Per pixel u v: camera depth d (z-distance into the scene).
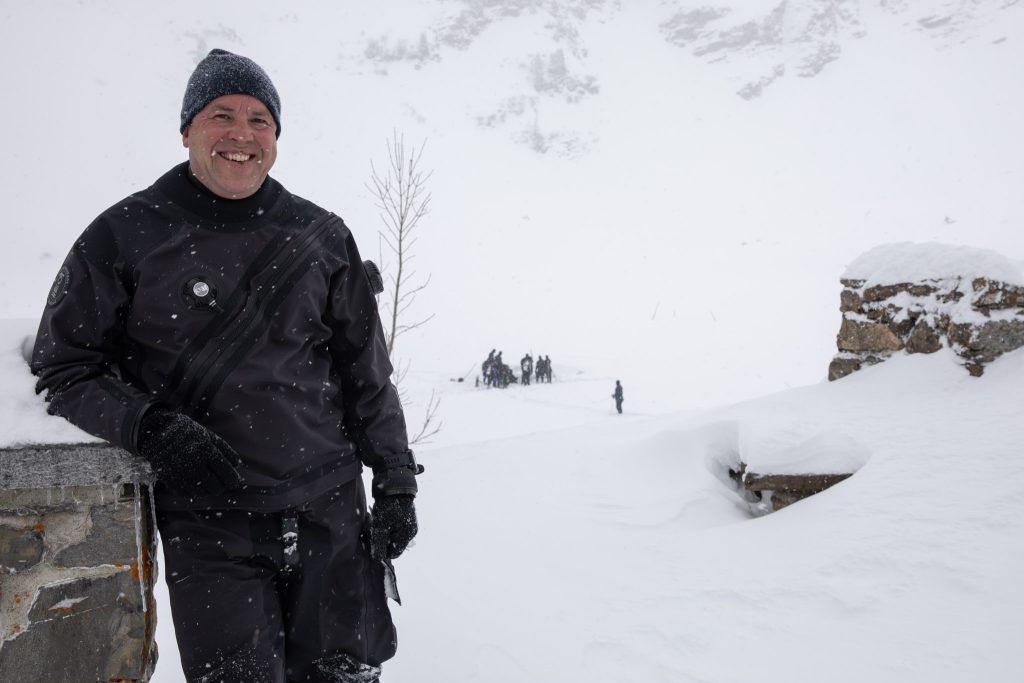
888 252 6.97
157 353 1.62
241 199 1.70
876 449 4.58
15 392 1.60
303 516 1.72
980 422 4.71
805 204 106.62
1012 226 74.38
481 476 6.08
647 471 5.43
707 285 60.94
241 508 1.63
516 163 135.12
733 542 3.97
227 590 1.61
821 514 3.95
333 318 1.84
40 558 1.63
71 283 1.56
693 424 6.32
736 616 3.11
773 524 4.09
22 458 1.55
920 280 6.61
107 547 1.65
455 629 3.11
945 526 3.47
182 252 1.63
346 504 1.81
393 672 2.72
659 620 3.14
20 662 1.62
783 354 36.31
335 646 1.76
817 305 49.81
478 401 24.98
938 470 4.09
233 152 1.65
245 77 1.67
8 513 1.62
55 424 1.57
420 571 3.91
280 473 1.67
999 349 5.83
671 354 38.66
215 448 1.52
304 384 1.72
